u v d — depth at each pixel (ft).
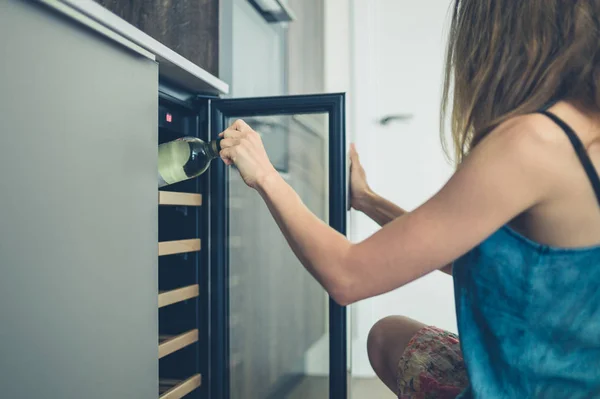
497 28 2.31
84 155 2.10
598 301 2.10
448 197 2.12
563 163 1.98
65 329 2.01
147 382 2.58
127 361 2.41
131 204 2.44
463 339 2.42
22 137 1.79
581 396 2.23
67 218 2.01
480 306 2.36
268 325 4.54
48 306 1.92
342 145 3.77
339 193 3.78
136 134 2.47
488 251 2.26
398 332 3.46
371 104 7.53
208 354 3.98
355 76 7.47
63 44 1.97
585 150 1.97
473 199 2.06
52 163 1.93
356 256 2.30
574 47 2.10
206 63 4.05
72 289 2.04
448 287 7.46
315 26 6.21
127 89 2.39
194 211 3.99
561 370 2.22
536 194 2.01
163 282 4.07
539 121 2.02
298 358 4.71
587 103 2.07
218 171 3.96
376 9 7.54
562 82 2.13
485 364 2.39
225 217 4.02
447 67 2.61
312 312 4.75
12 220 1.75
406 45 7.48
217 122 3.87
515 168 1.99
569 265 2.10
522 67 2.24
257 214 4.45
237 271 4.24
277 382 4.67
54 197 1.94
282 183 2.64
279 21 5.34
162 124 3.48
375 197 4.05
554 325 2.18
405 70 7.48
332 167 3.80
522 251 2.18
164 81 3.38
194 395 4.01
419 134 7.47
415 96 7.47
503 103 2.30
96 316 2.19
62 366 2.00
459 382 2.90
